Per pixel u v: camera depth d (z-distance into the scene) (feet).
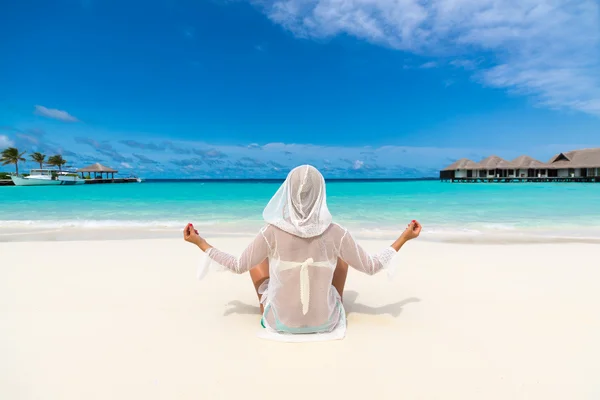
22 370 7.14
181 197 66.13
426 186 122.21
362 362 7.47
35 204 51.11
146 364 7.39
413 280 13.82
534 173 169.58
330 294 8.62
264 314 8.90
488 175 174.29
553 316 10.03
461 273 14.79
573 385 6.68
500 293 12.16
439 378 6.91
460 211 40.47
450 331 9.04
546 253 18.61
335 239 8.04
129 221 32.58
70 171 205.36
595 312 10.32
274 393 6.44
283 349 8.00
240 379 6.85
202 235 25.32
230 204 50.83
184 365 7.34
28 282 13.32
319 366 7.31
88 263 16.28
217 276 14.15
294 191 7.70
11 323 9.48
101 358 7.63
